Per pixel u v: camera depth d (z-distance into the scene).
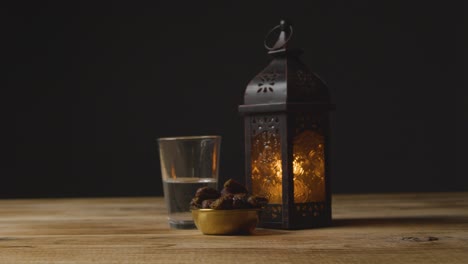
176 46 4.39
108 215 1.54
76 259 0.99
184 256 1.00
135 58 4.39
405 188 4.45
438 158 4.45
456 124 4.44
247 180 1.37
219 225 1.20
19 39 4.33
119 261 0.97
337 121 4.43
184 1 4.40
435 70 4.43
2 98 4.32
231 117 4.39
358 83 4.43
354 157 4.44
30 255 1.02
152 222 1.41
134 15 4.38
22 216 1.54
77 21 4.36
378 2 4.42
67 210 1.65
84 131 4.38
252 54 4.39
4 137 4.32
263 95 1.35
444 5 4.43
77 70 4.37
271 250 1.04
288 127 1.31
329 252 1.01
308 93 1.33
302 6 4.41
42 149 4.35
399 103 4.44
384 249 1.04
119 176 4.39
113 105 4.38
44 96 4.35
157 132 4.39
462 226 1.28
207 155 1.30
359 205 1.69
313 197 1.33
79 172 4.37
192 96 4.39
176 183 1.30
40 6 4.34
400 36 4.43
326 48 4.41
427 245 1.07
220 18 4.40
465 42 4.43
